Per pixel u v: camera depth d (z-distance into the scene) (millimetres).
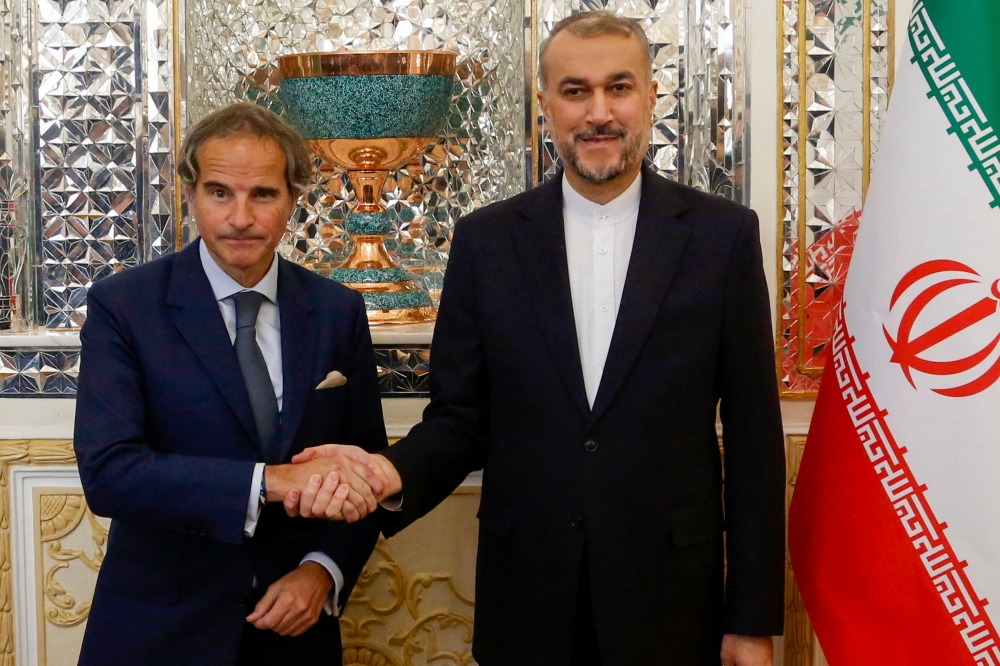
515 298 1893
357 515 1781
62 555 2467
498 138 2691
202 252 1894
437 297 2732
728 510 1909
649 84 1901
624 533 1800
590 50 1819
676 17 2535
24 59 2568
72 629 2488
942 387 1814
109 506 1737
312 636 1915
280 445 1840
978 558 1793
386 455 1884
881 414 1877
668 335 1835
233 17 2650
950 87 1822
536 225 1919
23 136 2572
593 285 1916
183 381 1801
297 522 1908
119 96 2592
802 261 2428
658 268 1848
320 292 1950
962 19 1815
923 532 1833
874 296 1900
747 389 1873
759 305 1882
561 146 1877
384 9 2672
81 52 2588
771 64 2412
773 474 1874
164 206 2598
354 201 2752
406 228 2748
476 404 2000
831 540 1942
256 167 1778
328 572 1879
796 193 2434
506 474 1882
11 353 2443
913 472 1841
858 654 1892
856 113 2422
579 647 1910
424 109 2428
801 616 2447
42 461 2441
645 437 1815
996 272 1775
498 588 1896
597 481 1802
